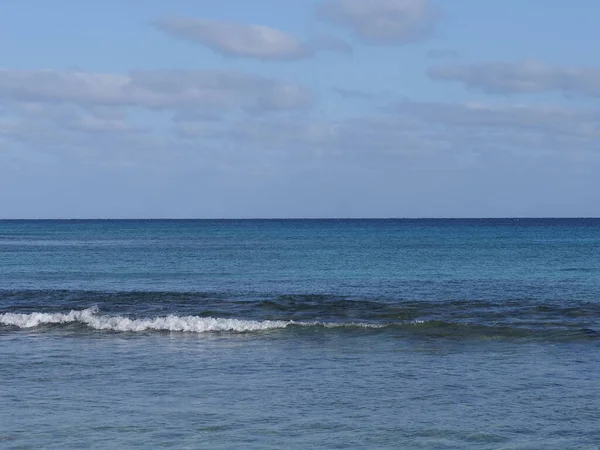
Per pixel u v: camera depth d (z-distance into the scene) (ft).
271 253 258.16
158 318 84.38
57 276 160.56
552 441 42.24
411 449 40.93
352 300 108.99
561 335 76.54
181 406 49.67
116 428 44.62
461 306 102.58
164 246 324.60
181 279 153.17
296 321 89.04
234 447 41.16
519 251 262.67
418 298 115.14
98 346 72.54
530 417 46.88
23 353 68.90
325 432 43.91
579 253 247.50
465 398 51.57
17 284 141.90
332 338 76.13
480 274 162.40
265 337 77.05
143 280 151.02
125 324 83.30
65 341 75.56
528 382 56.24
